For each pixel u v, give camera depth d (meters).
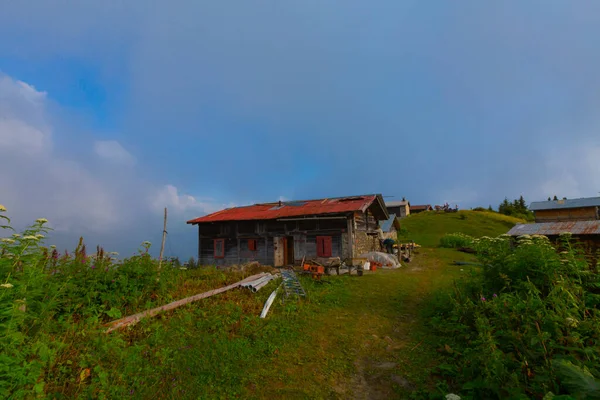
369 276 17.30
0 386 3.96
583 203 39.59
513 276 8.30
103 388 4.98
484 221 53.75
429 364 6.62
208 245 26.23
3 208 5.00
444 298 10.64
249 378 6.10
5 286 4.25
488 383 4.81
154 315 8.45
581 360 4.95
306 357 7.14
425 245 37.28
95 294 8.12
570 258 7.80
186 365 6.24
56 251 8.38
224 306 9.95
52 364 5.11
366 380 6.25
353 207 21.83
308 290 13.27
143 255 10.35
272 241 23.66
